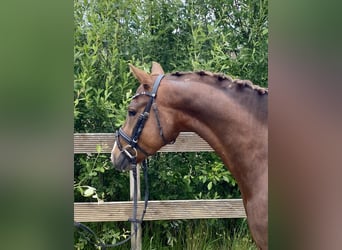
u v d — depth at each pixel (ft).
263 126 5.41
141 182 8.76
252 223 5.43
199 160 8.77
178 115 5.77
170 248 8.91
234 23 8.75
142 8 8.49
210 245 8.86
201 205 8.00
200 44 8.46
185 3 8.61
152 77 5.93
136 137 5.90
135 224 6.98
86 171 8.42
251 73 8.68
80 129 8.44
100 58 8.43
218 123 5.57
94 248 8.55
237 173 5.58
